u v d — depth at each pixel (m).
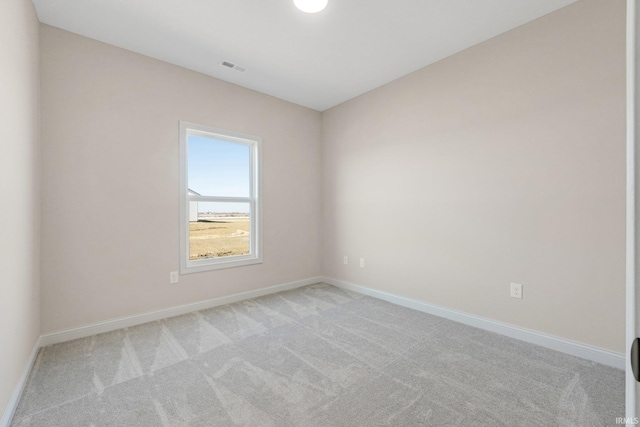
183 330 2.42
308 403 1.51
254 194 3.46
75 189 2.26
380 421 1.38
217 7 2.00
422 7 2.01
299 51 2.57
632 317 0.43
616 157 1.83
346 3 1.96
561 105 2.02
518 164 2.23
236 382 1.69
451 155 2.64
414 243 2.96
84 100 2.30
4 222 1.36
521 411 1.44
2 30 1.35
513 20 2.15
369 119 3.41
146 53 2.57
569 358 1.94
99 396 1.56
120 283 2.46
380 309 2.94
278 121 3.60
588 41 1.91
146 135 2.60
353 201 3.63
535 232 2.15
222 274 3.11
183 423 1.37
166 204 2.71
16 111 1.56
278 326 2.50
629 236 0.43
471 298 2.52
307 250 3.93
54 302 2.17
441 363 1.89
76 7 1.99
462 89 2.56
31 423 1.37
